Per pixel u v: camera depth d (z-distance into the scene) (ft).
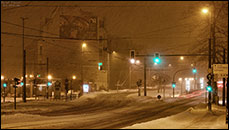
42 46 252.83
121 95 208.74
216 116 84.99
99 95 208.44
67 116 86.48
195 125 61.05
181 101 176.65
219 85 140.87
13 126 61.11
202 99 197.77
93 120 75.41
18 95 213.25
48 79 194.59
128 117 84.38
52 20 255.91
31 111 106.52
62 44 256.93
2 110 107.34
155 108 122.01
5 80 215.31
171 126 58.29
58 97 178.29
